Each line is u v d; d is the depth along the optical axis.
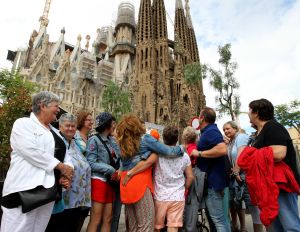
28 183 4.24
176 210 5.86
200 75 52.53
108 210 6.43
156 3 96.31
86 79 78.38
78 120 7.50
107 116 6.94
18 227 4.15
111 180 6.35
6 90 26.77
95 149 6.55
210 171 6.50
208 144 6.59
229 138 9.34
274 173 4.89
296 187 4.77
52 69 79.50
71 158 5.86
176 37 95.06
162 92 79.88
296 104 55.88
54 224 5.65
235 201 8.35
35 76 70.75
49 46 90.62
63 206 5.21
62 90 72.69
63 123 6.14
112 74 91.81
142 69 84.44
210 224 6.65
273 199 4.68
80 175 5.86
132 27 102.56
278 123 5.32
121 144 5.79
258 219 7.69
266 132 5.26
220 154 6.23
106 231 6.28
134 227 5.58
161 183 6.05
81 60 87.12
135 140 5.75
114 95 64.56
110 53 103.12
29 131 4.65
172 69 91.44
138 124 5.92
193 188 6.46
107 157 6.67
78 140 7.09
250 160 5.14
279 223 4.99
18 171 4.34
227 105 39.41
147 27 90.06
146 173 5.75
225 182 6.44
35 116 5.07
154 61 84.50
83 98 76.44
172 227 5.71
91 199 6.28
